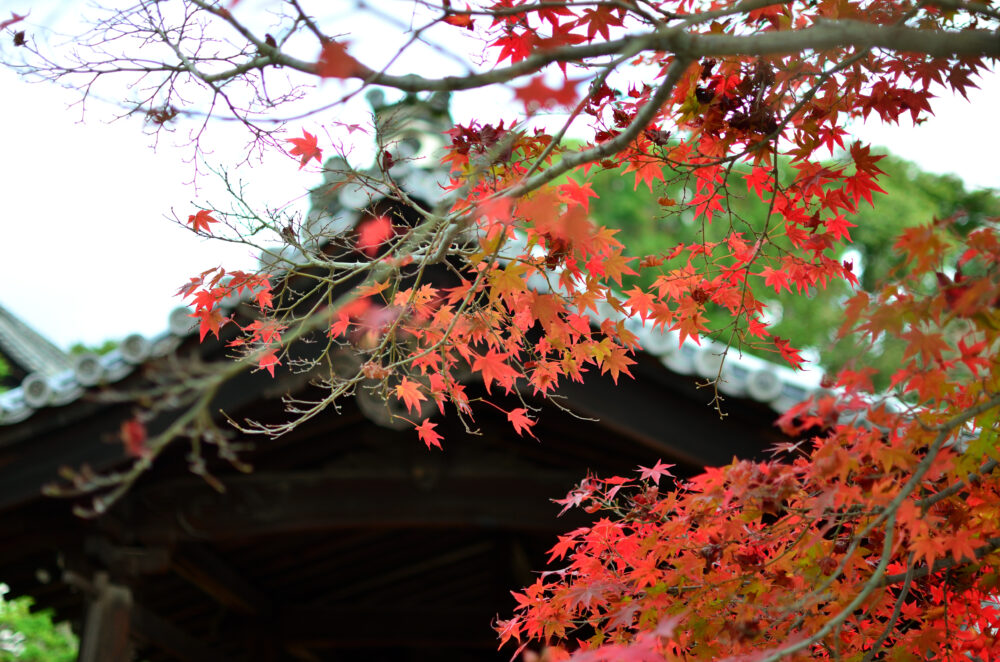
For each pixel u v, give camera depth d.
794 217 2.48
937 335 1.67
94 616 4.82
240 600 6.24
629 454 4.82
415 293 2.22
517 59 1.98
